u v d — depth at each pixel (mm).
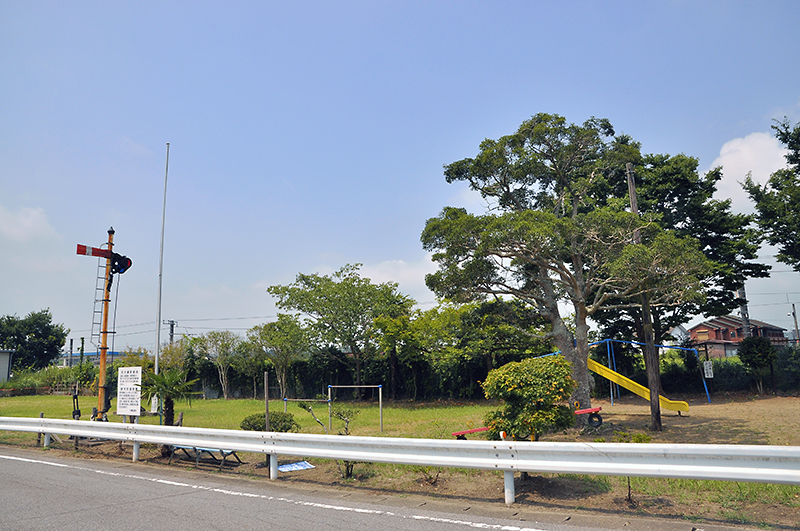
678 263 14828
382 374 37656
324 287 36938
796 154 27109
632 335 31438
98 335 16812
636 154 17234
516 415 9203
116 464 11406
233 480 9547
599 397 31625
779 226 26312
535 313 19359
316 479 9523
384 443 8242
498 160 17453
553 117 17719
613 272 15508
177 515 7016
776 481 5617
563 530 6059
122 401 13859
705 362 28016
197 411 27453
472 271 17281
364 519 6730
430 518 6734
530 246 15406
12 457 12453
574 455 6887
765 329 52906
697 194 28578
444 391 34938
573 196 18859
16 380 49719
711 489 7719
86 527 6500
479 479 9000
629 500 7223
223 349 42938
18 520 6848
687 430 16203
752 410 21875
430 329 31344
